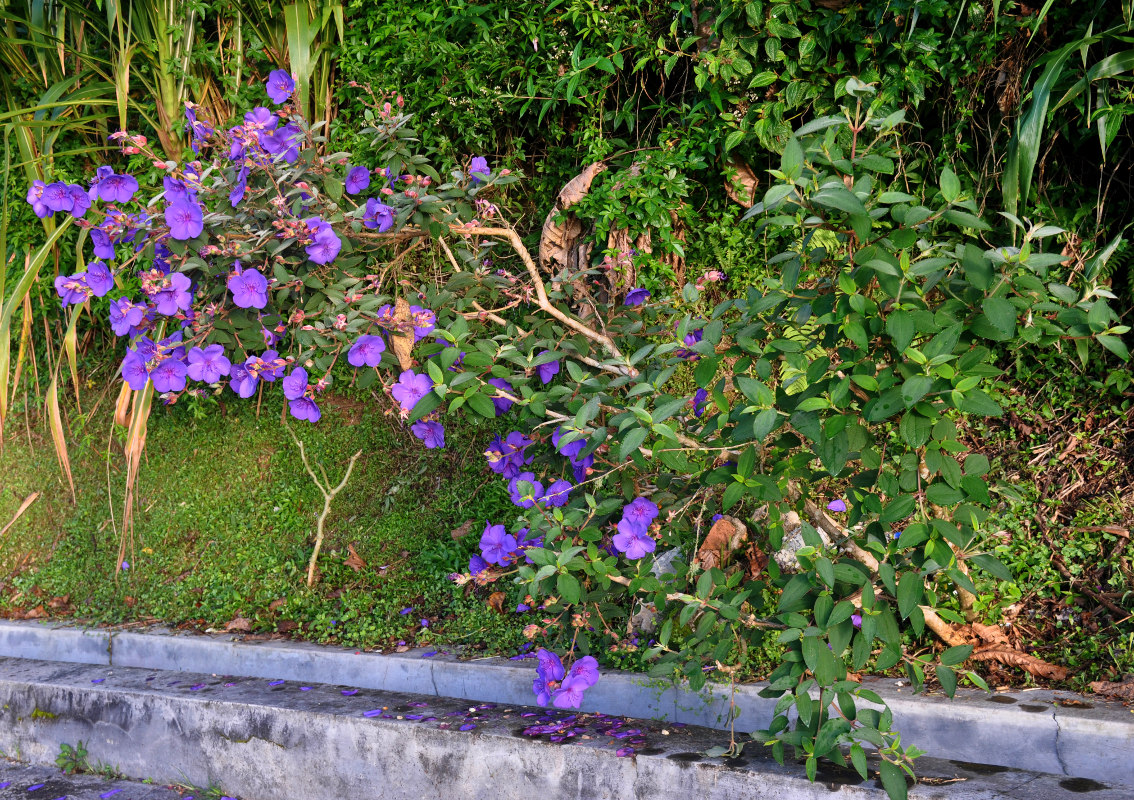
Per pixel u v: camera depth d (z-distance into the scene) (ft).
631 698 10.98
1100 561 11.75
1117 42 11.55
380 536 15.51
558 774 9.86
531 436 10.70
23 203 17.62
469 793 10.30
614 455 9.71
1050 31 12.10
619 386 10.25
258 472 17.03
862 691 8.27
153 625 14.56
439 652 12.46
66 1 16.48
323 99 16.33
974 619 11.10
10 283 17.97
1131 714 9.00
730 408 8.77
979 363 7.54
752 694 10.24
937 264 7.45
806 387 8.33
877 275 7.68
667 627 9.44
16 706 13.17
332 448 16.72
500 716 10.94
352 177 10.85
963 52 12.23
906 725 9.62
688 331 9.39
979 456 7.61
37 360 19.08
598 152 13.94
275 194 10.07
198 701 11.91
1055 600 11.59
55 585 16.34
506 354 9.71
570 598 8.92
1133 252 12.78
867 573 8.74
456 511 15.42
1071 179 13.08
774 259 8.45
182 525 16.69
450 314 11.07
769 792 8.80
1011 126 12.43
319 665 12.73
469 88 14.60
